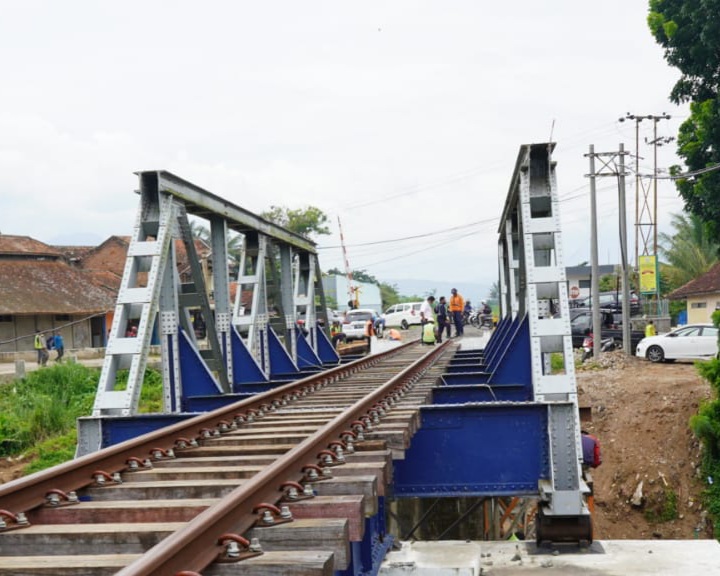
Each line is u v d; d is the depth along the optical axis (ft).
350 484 18.47
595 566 24.71
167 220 35.81
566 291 33.19
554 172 34.96
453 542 25.26
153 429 29.84
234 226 48.32
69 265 166.91
